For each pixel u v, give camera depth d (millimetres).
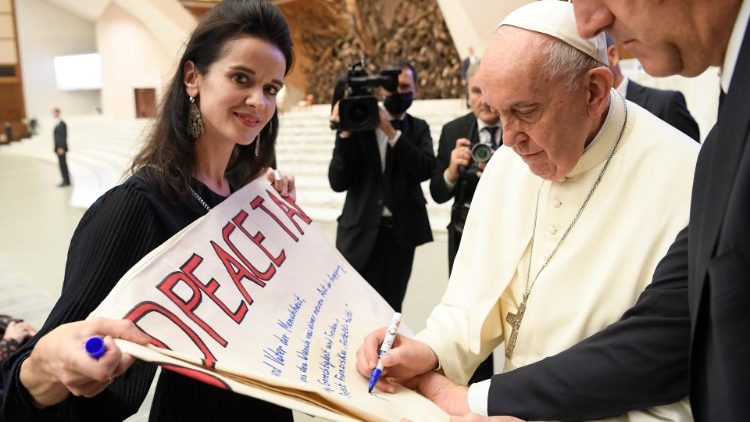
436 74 12297
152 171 990
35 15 20828
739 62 580
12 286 3969
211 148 1091
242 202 1071
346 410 771
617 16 630
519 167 1185
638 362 822
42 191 9195
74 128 18500
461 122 2463
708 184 629
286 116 11961
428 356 1073
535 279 1069
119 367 640
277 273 1028
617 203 1006
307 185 7535
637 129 1047
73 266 876
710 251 606
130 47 18750
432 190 2434
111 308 756
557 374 885
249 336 872
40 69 21156
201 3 16016
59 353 637
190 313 824
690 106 4668
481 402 955
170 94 1034
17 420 750
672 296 818
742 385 574
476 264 1178
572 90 922
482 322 1111
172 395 985
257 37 980
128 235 906
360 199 2465
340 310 1104
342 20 13742
